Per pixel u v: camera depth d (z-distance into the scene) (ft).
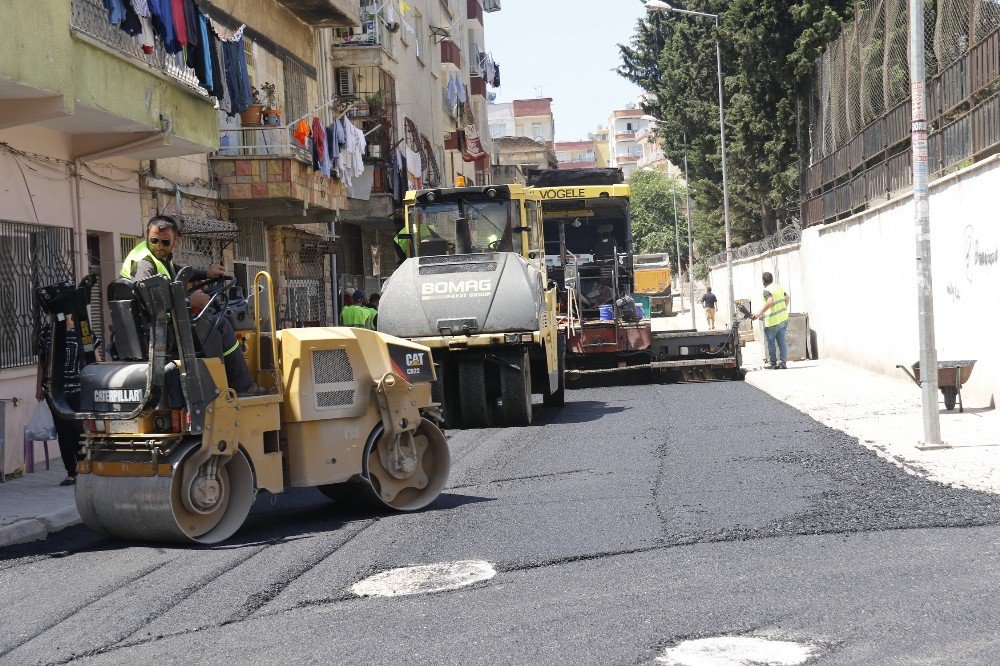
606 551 25.98
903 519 27.81
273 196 71.10
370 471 34.01
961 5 52.49
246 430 30.53
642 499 32.50
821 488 32.78
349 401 32.99
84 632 21.68
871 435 43.50
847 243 80.69
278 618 21.88
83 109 46.93
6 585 26.25
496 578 24.12
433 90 159.22
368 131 103.04
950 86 55.01
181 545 29.78
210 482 29.81
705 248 246.68
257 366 32.55
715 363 80.28
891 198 68.03
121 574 26.68
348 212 103.45
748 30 131.75
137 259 30.42
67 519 34.42
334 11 91.20
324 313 98.94
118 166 57.36
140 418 29.40
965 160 52.90
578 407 64.49
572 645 19.02
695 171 180.04
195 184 67.46
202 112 59.36
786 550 25.30
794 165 142.51
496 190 62.28
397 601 22.65
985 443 39.55
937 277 57.31
